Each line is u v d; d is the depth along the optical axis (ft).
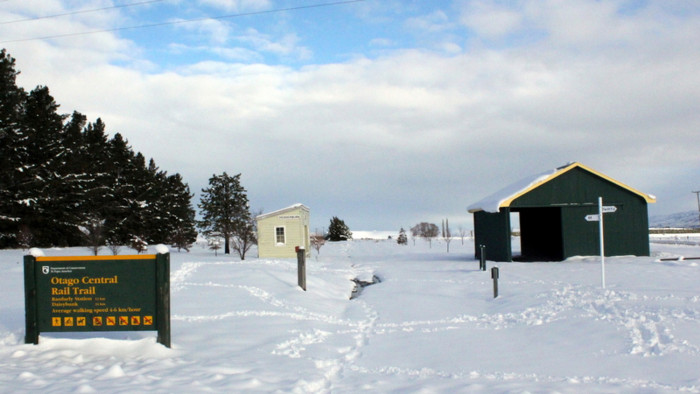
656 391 16.75
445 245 175.11
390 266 80.23
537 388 17.56
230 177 126.11
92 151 139.54
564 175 81.25
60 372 19.62
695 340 23.50
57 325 24.53
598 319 29.58
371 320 35.17
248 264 70.64
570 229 80.79
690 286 42.57
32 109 110.52
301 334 28.84
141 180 146.92
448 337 28.22
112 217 134.31
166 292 24.57
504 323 31.81
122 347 23.93
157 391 16.92
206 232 125.90
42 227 106.01
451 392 17.61
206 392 16.97
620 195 81.10
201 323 31.48
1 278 53.11
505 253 81.51
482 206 86.58
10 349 23.48
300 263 48.60
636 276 51.39
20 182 101.45
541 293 40.98
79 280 24.62
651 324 27.09
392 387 18.79
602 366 20.62
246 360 22.70
